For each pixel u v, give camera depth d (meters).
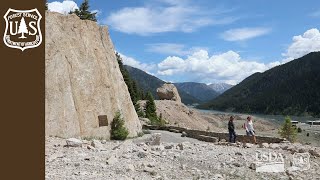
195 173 15.56
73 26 34.72
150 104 69.19
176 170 16.00
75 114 31.58
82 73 33.66
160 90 95.19
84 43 35.25
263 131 89.56
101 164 16.12
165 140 38.66
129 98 39.97
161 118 70.19
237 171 16.28
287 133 65.81
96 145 22.03
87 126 32.56
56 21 32.97
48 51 30.80
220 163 17.62
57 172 14.25
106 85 36.12
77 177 13.47
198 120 84.94
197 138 41.88
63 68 31.69
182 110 83.94
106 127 34.44
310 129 110.88
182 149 21.78
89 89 33.84
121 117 37.03
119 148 21.23
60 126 29.78
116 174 14.45
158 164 16.97
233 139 33.88
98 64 36.00
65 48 32.72
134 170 15.45
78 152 19.53
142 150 20.31
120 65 73.38
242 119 111.38
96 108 34.00
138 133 39.88
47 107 29.22
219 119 108.88
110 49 39.25
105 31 39.19
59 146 22.06
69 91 31.56
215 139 38.72
